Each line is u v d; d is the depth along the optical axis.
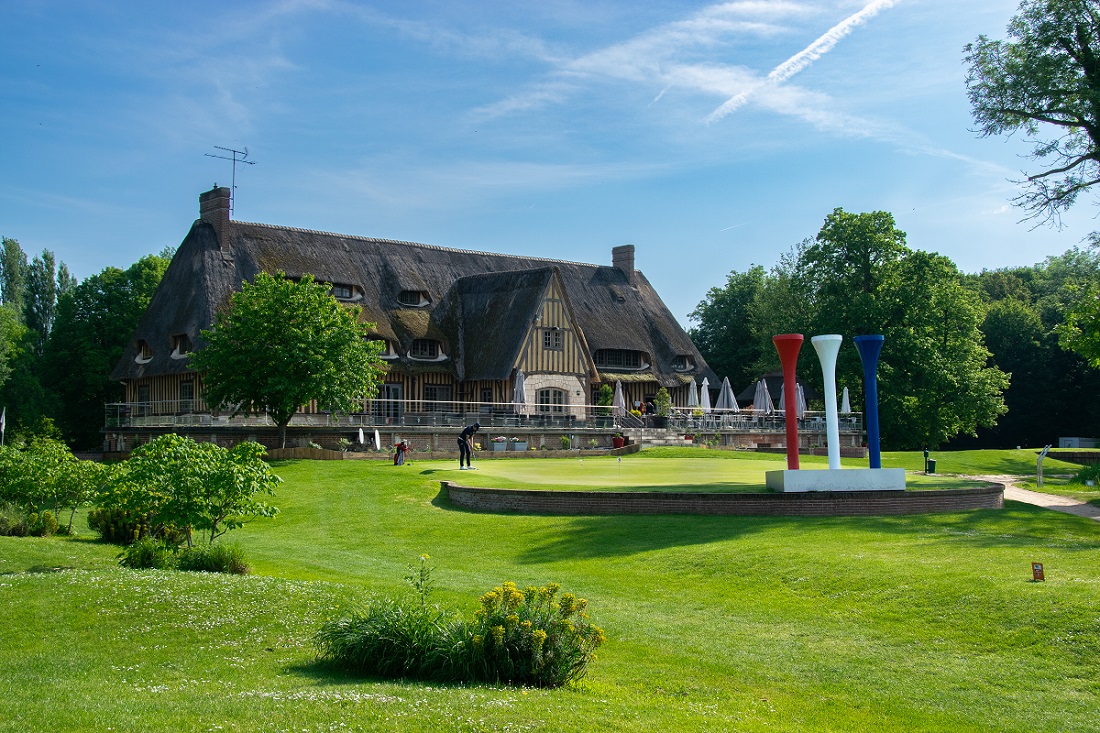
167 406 44.28
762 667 10.71
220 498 16.75
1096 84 31.75
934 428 51.47
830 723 9.15
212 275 44.50
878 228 51.03
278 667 10.20
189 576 13.98
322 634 10.58
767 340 71.12
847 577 13.83
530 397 48.50
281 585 13.50
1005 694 9.67
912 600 12.56
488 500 22.33
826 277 52.62
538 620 10.12
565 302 50.31
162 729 7.66
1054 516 20.31
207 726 7.75
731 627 12.30
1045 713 9.17
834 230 51.38
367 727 7.82
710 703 9.57
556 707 8.70
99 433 59.31
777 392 66.25
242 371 35.78
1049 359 67.19
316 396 35.75
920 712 9.34
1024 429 68.38
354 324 37.47
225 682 9.47
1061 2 31.33
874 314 48.56
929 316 50.00
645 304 59.66
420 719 8.09
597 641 10.18
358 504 24.06
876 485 20.83
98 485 20.62
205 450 17.05
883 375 48.97
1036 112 32.72
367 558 17.81
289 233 49.28
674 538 17.80
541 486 23.59
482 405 47.34
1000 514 20.05
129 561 16.03
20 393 55.41
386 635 10.16
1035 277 82.25
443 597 13.91
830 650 11.22
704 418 50.34
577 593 14.34
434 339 48.72
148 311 47.25
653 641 11.73
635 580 15.09
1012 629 11.25
